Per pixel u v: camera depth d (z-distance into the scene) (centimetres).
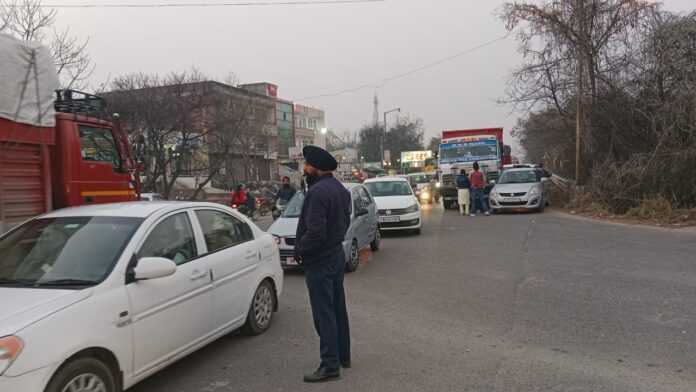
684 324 575
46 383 329
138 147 915
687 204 1596
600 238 1231
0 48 606
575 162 2236
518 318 626
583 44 1942
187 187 4234
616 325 582
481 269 930
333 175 480
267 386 453
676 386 421
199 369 496
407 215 1372
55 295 375
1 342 318
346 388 443
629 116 1822
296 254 467
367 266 998
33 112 651
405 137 7975
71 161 722
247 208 2088
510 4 2061
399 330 597
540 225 1533
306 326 632
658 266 884
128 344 397
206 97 2672
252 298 582
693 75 1580
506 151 2758
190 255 493
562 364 477
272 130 5572
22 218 641
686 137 1608
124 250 425
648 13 1808
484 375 459
